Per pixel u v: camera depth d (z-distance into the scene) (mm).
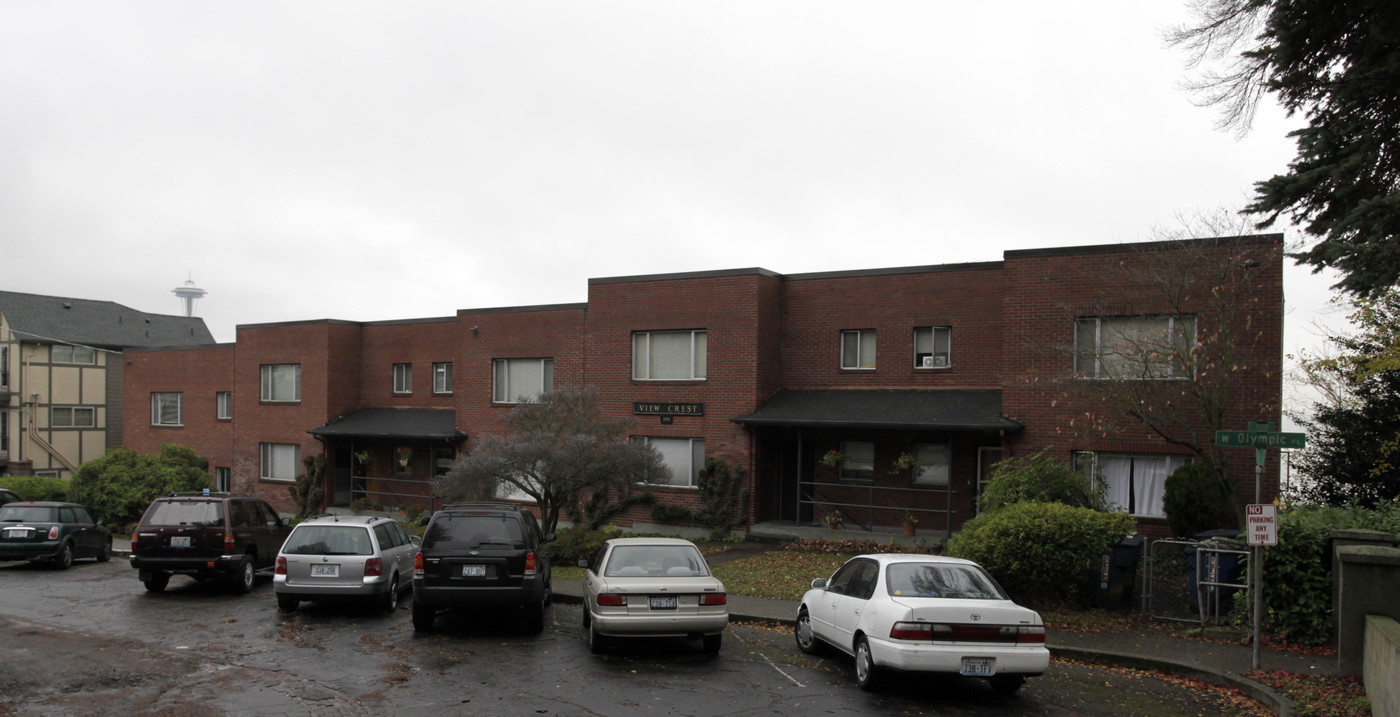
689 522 24781
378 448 33281
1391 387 19828
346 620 14398
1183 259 18422
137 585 18312
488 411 29406
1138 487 19750
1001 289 22750
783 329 25609
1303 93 13898
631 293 26406
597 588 11836
